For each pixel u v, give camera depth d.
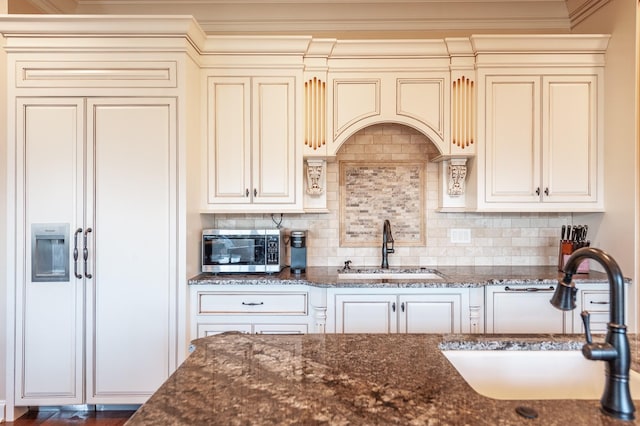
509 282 2.57
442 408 0.86
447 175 3.10
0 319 2.61
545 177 2.81
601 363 1.27
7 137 2.52
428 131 2.86
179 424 0.80
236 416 0.83
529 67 2.80
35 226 2.50
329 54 2.83
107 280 2.52
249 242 2.79
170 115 2.52
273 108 2.80
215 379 1.02
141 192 2.52
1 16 2.41
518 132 2.82
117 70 2.52
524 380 1.28
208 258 2.76
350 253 3.20
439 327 2.54
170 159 2.52
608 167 2.77
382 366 1.11
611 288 0.85
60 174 2.51
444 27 3.21
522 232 3.18
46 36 2.49
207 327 2.58
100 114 2.51
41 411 2.64
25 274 2.51
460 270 2.99
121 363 2.52
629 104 2.59
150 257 2.52
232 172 2.80
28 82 2.50
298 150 2.81
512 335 1.40
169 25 2.48
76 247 2.49
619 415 0.82
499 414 0.83
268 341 1.33
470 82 2.84
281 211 2.81
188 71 2.56
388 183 3.21
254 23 3.20
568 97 2.81
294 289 2.60
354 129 2.85
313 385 0.98
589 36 2.75
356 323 2.55
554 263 3.17
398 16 3.20
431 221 3.20
